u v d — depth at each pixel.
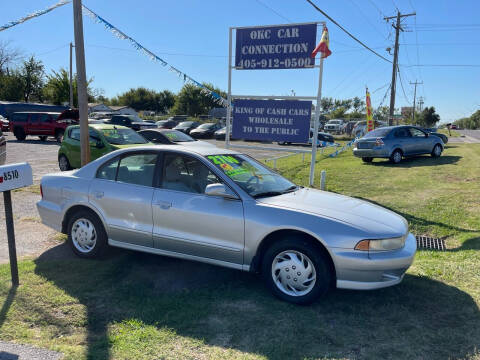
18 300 3.71
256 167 4.87
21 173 3.94
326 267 3.60
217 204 4.05
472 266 4.62
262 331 3.27
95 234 4.79
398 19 29.39
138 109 89.81
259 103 9.63
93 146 10.60
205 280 4.32
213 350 3.00
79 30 6.98
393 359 2.90
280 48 9.16
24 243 5.55
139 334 3.19
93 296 3.85
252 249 3.87
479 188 9.02
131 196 4.48
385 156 14.36
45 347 2.98
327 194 4.64
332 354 2.95
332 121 45.38
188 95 71.38
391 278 3.60
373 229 3.62
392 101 30.06
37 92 61.75
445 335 3.21
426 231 6.43
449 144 23.83
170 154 4.49
